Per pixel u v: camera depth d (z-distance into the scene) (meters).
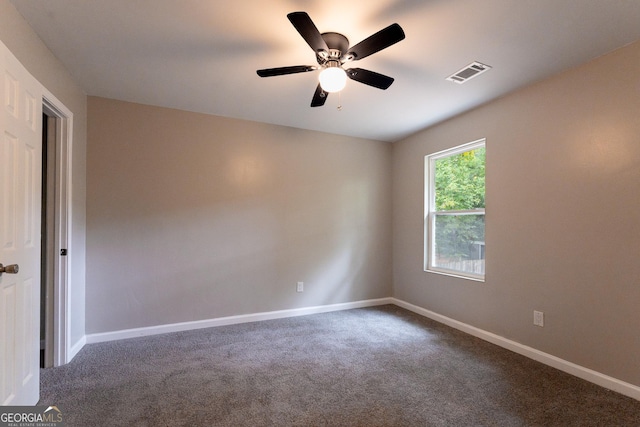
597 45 2.13
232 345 2.93
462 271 3.50
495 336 3.01
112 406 1.94
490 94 2.92
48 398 2.02
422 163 4.00
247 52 2.25
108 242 3.05
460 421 1.82
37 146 1.90
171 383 2.23
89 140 2.99
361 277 4.31
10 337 1.59
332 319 3.75
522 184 2.79
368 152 4.38
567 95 2.46
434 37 2.04
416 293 4.07
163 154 3.27
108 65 2.43
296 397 2.06
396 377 2.34
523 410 1.93
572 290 2.42
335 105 3.20
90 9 1.80
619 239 2.16
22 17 1.85
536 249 2.67
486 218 3.13
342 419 1.84
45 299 2.50
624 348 2.12
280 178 3.83
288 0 1.72
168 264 3.27
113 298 3.06
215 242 3.48
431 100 3.06
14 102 1.63
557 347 2.51
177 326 3.30
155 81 2.70
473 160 3.38
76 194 2.72
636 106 2.08
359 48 1.81
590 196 2.32
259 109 3.33
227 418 1.84
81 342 2.84
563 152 2.49
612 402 2.02
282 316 3.81
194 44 2.15
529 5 1.74
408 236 4.23
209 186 3.46
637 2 1.70
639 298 2.06
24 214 1.74
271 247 3.77
